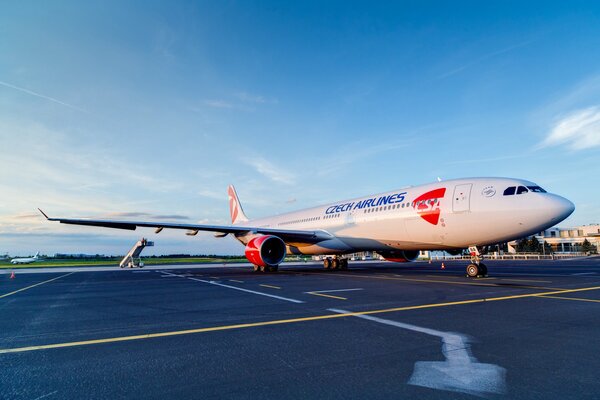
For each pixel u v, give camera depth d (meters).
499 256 61.41
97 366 3.93
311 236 22.30
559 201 12.60
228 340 4.95
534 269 22.14
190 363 3.97
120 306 8.36
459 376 3.42
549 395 2.96
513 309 6.94
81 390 3.25
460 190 15.02
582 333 5.02
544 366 3.66
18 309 8.28
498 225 13.53
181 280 16.38
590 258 49.09
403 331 5.25
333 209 22.67
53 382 3.46
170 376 3.57
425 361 3.88
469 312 6.67
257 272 22.20
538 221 12.69
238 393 3.11
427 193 16.36
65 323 6.43
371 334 5.11
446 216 15.09
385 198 18.88
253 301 8.66
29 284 16.22
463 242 14.95
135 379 3.50
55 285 15.22
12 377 3.61
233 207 39.56
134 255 41.09
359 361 3.91
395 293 9.65
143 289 12.33
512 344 4.48
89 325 6.21
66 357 4.29
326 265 26.38
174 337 5.18
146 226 20.08
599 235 79.19
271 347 4.54
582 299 8.15
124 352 4.46
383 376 3.45
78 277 21.28
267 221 31.36
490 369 3.60
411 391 3.08
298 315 6.68
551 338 4.76
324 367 3.74
